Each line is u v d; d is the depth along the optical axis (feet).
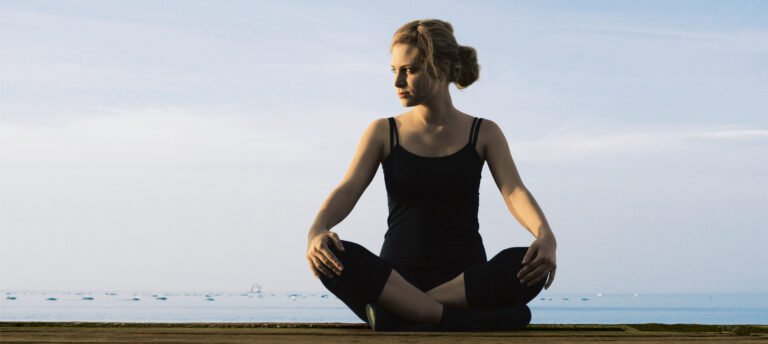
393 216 7.32
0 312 101.24
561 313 151.02
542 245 6.33
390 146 7.48
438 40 7.13
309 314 110.01
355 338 4.18
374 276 6.08
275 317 93.09
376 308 6.01
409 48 7.07
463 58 7.47
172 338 4.03
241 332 4.55
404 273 6.81
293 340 3.99
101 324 5.39
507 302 6.40
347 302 6.42
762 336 4.53
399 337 4.22
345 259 6.13
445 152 7.31
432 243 6.99
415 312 6.09
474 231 7.27
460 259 6.97
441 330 6.13
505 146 7.59
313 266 6.30
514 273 6.34
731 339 4.29
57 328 4.88
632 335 4.55
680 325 6.15
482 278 6.35
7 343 3.73
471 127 7.54
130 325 5.42
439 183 7.11
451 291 6.39
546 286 6.52
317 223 6.78
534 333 4.73
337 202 7.12
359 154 7.54
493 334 4.47
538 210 6.98
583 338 4.31
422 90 7.09
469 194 7.27
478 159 7.45
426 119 7.50
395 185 7.27
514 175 7.43
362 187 7.38
